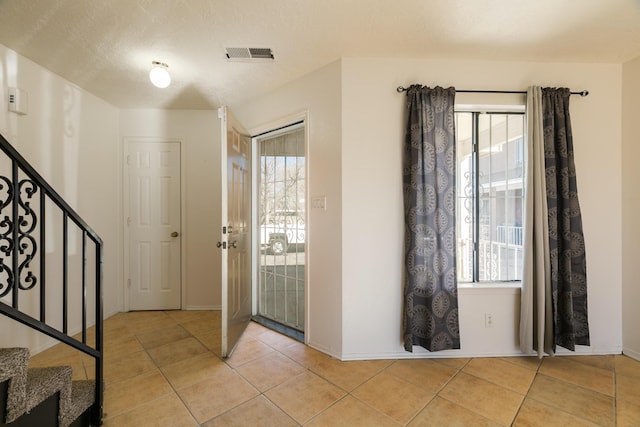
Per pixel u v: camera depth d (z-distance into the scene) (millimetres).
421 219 2064
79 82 2508
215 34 1855
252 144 2945
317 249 2287
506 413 1575
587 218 2186
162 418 1532
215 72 2328
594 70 2201
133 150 3109
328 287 2219
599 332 2189
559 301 2111
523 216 2164
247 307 2768
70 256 2520
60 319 2418
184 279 3180
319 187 2270
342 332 2133
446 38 1904
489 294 2176
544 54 2090
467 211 2283
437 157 2074
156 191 3156
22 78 2104
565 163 2082
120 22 1734
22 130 2121
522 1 1575
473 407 1624
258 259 3004
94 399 1477
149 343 2383
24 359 1090
